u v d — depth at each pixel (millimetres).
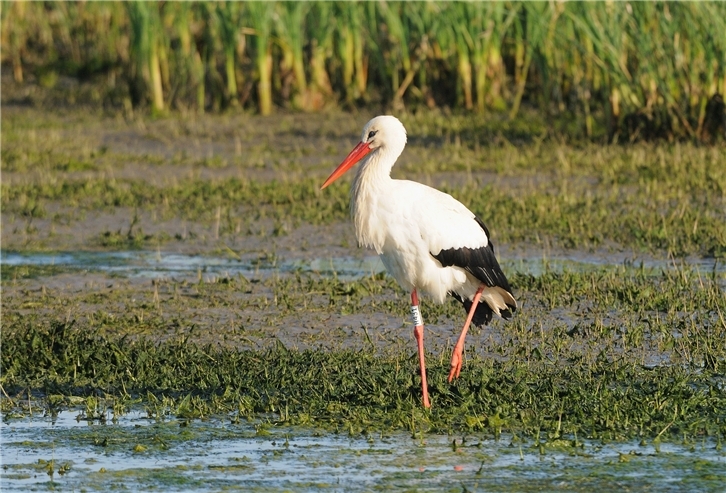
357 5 28281
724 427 8156
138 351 10195
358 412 8625
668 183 18203
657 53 21625
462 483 7242
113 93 31141
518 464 7590
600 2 21906
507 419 8430
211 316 11758
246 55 29891
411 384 9156
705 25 21172
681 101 21734
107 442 8164
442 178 19625
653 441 7988
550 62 24906
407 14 27562
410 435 8227
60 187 18906
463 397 8836
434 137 23953
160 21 29016
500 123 24969
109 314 11758
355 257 14578
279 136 25000
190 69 28969
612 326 10867
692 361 9789
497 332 11023
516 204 16922
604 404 8562
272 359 10000
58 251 15047
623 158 20469
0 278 13492
